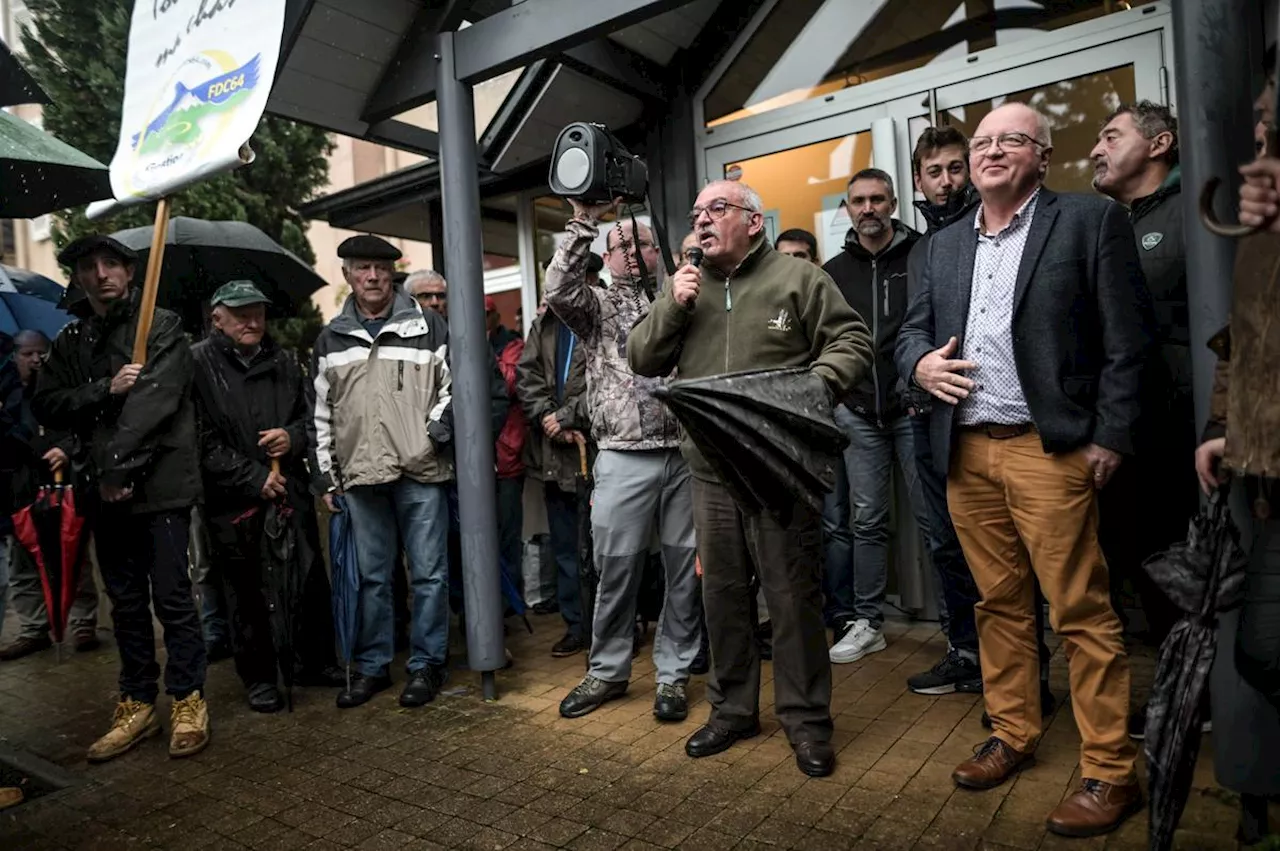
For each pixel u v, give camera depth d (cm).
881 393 362
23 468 352
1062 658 357
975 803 238
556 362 416
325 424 369
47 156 306
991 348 238
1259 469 167
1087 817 217
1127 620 353
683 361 278
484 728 321
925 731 290
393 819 257
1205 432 190
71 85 775
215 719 355
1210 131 190
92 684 423
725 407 223
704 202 267
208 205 814
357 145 1190
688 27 448
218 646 444
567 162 298
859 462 372
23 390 396
